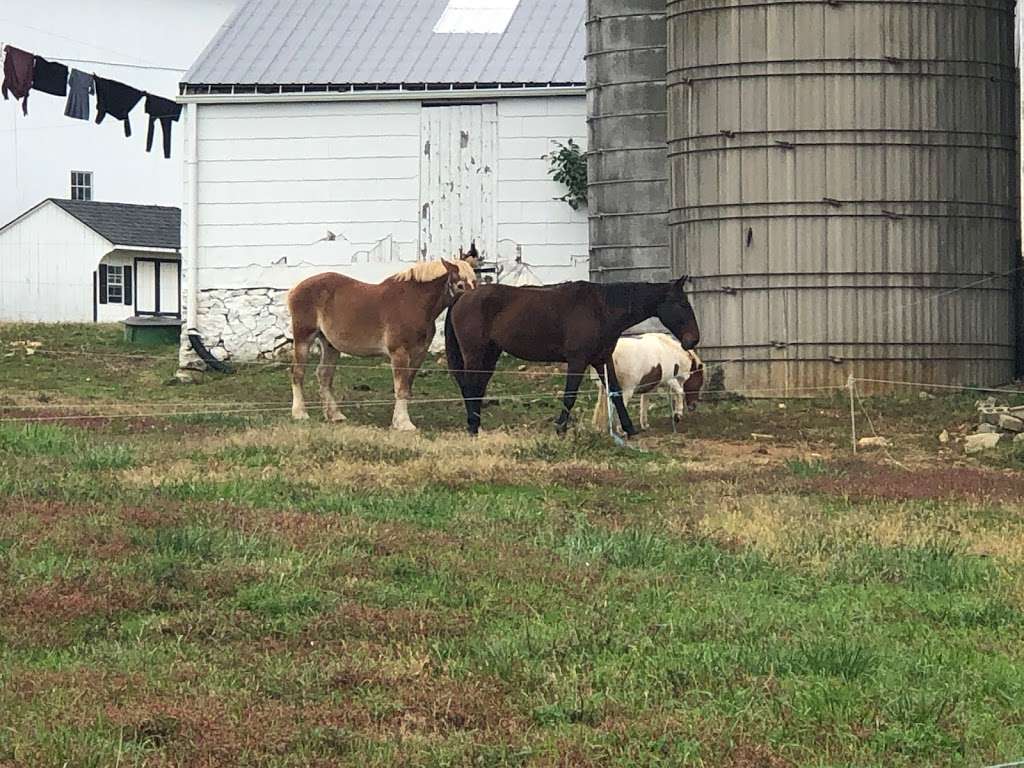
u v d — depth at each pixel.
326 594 11.80
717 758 8.73
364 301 23.42
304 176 30.98
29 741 8.55
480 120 30.56
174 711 9.07
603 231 28.81
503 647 10.56
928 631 11.49
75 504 15.05
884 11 25.53
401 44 31.80
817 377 25.61
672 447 21.94
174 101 30.81
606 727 9.21
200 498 15.82
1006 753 8.95
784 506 16.20
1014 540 14.62
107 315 52.03
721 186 26.00
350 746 8.79
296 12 33.12
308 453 19.11
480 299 22.33
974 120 26.03
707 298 26.16
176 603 11.55
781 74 25.62
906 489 17.62
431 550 13.52
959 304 25.94
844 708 9.59
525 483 17.64
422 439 21.00
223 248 31.14
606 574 13.02
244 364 30.20
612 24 28.55
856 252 25.58
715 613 11.78
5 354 30.52
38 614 11.01
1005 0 26.47
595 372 24.78
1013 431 22.25
